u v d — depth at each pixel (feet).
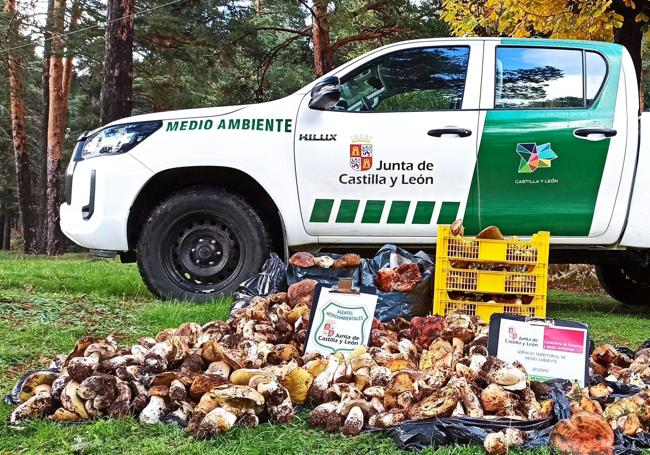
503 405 9.37
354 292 11.84
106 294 21.15
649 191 17.89
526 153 17.93
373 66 19.04
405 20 60.34
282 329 12.58
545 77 18.49
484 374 9.98
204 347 10.45
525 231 18.01
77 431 9.12
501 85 18.49
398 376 9.85
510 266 15.55
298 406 10.15
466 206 18.07
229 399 9.18
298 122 18.69
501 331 10.90
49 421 9.48
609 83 18.29
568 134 17.89
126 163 19.02
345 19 60.64
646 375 11.18
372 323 12.25
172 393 9.50
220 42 67.97
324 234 18.69
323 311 11.84
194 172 19.20
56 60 79.20
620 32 29.99
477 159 17.99
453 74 18.72
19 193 87.51
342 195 18.43
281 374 10.15
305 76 83.76
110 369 9.93
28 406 9.57
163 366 9.98
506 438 8.56
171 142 18.92
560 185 17.90
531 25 30.66
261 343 11.39
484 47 18.74
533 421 9.02
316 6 61.46
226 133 18.80
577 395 9.61
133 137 19.19
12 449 8.64
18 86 85.61
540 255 15.24
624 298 22.90
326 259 16.20
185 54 72.13
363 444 8.85
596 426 8.44
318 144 18.49
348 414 9.36
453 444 8.77
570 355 10.61
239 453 8.43
